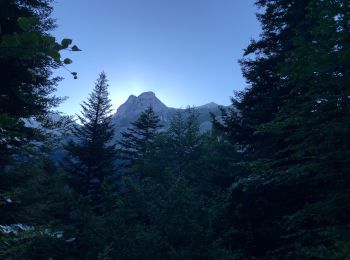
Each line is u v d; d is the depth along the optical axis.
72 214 10.98
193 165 24.84
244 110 14.32
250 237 11.34
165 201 11.25
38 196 10.48
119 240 10.20
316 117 7.51
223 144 22.50
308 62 7.52
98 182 29.05
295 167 8.08
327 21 7.34
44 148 9.16
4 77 9.16
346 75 7.10
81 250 10.16
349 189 7.20
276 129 8.35
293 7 13.34
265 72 14.04
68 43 1.84
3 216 8.52
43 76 10.36
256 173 9.17
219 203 11.92
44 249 8.74
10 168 9.10
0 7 7.95
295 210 10.54
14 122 3.08
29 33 1.79
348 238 6.36
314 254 6.64
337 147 7.62
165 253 9.94
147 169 24.39
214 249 10.12
